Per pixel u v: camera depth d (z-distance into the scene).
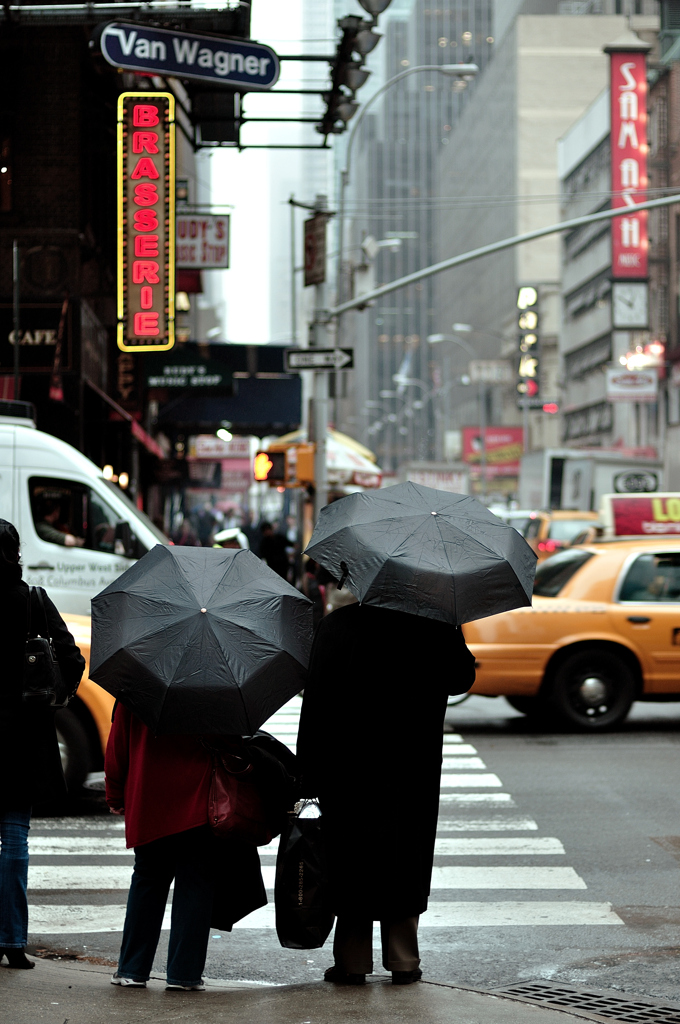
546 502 39.53
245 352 39.84
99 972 5.71
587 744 13.14
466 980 5.93
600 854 8.47
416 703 5.24
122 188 22.06
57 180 22.62
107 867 8.06
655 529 20.05
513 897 7.46
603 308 74.06
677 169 57.84
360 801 5.22
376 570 4.93
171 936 5.19
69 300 22.41
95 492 14.86
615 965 6.15
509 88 107.62
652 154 60.16
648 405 63.72
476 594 4.96
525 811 9.80
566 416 85.00
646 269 57.31
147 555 5.30
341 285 30.67
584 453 38.25
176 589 4.97
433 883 7.77
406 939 5.37
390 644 5.20
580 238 80.38
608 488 37.28
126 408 30.17
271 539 26.52
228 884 5.40
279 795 5.11
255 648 4.87
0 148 22.64
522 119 104.44
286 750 5.28
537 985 5.82
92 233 23.94
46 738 5.57
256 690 4.84
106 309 26.38
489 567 5.01
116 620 4.96
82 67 22.98
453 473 54.78
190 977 5.12
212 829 5.02
